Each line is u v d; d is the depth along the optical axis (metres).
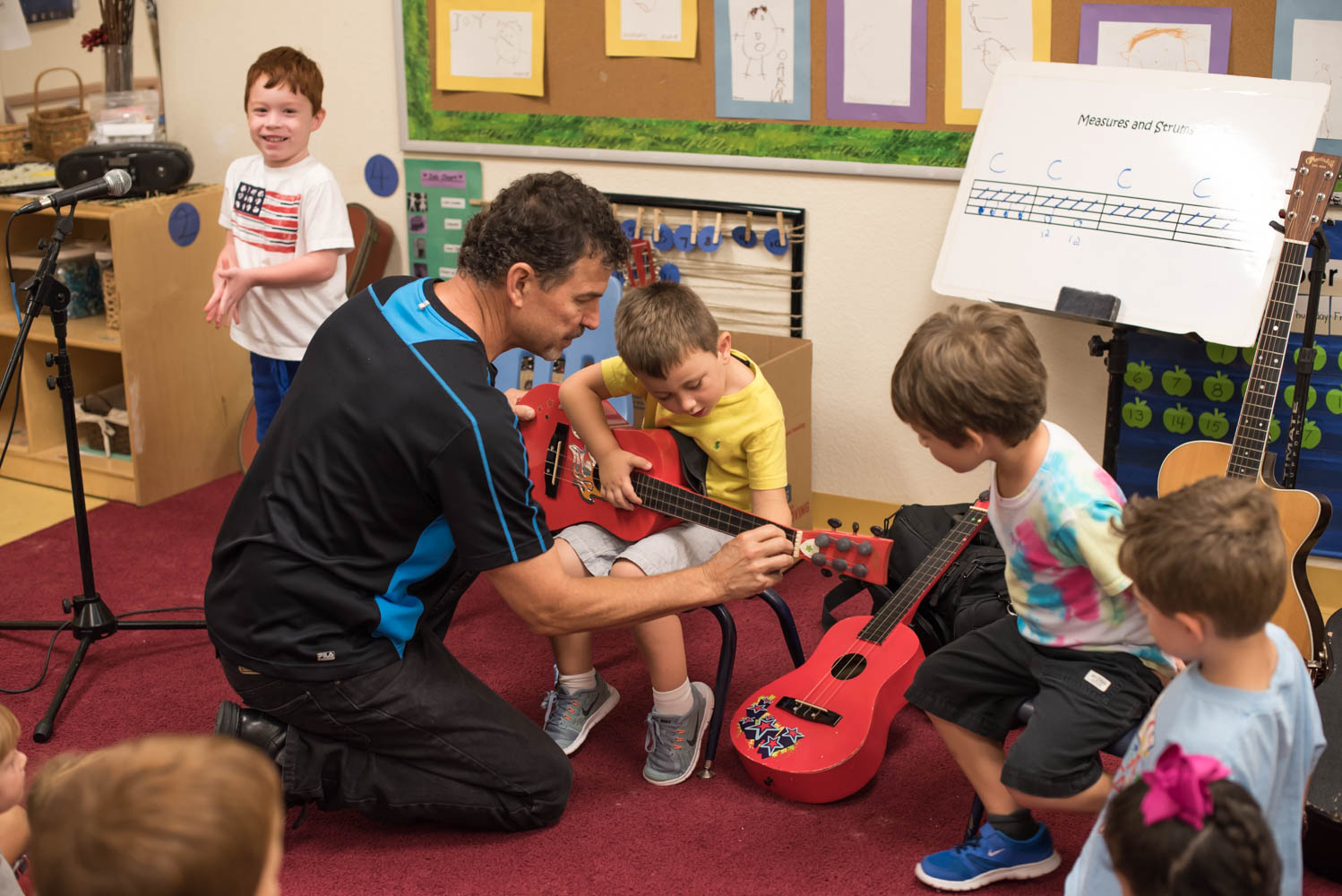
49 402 3.32
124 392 3.31
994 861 1.70
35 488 3.29
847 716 1.95
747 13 2.71
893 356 2.79
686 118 2.85
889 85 2.62
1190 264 2.18
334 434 1.64
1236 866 0.96
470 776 1.79
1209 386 2.45
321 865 1.81
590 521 2.12
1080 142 2.31
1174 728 1.24
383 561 1.70
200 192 3.19
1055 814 1.89
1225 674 1.22
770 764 1.91
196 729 2.18
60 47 3.59
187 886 0.75
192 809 0.76
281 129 2.79
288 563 1.68
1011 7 2.46
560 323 1.67
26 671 2.38
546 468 2.12
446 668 1.81
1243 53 2.31
